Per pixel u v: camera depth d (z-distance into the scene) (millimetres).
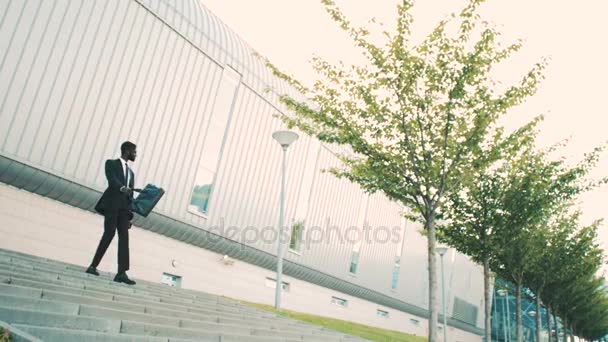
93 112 11117
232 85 15508
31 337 2193
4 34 9352
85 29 10875
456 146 8438
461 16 8016
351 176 9562
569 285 20078
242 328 5059
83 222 11609
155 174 12742
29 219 10438
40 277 4535
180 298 6695
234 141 15562
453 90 8078
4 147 9461
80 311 3512
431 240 8430
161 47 12859
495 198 12359
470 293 42875
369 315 26266
